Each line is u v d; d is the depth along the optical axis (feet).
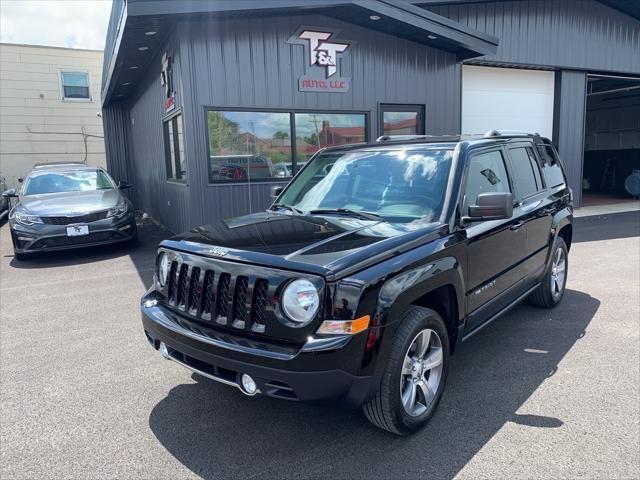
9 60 58.75
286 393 8.87
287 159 31.86
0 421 11.18
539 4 43.11
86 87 62.28
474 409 11.28
